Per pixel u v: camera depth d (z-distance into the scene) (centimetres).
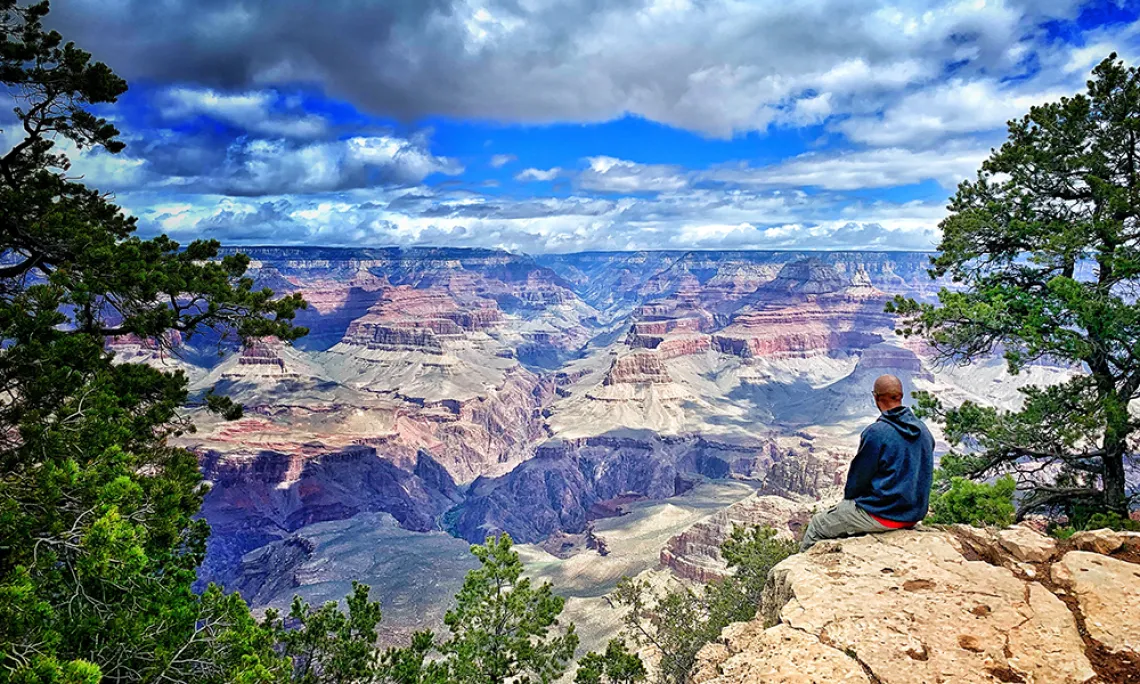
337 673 2108
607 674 2342
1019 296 2180
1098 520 1825
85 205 2086
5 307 1520
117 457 1285
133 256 1717
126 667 1168
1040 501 2222
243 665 1240
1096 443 2227
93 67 1841
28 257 1819
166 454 1842
